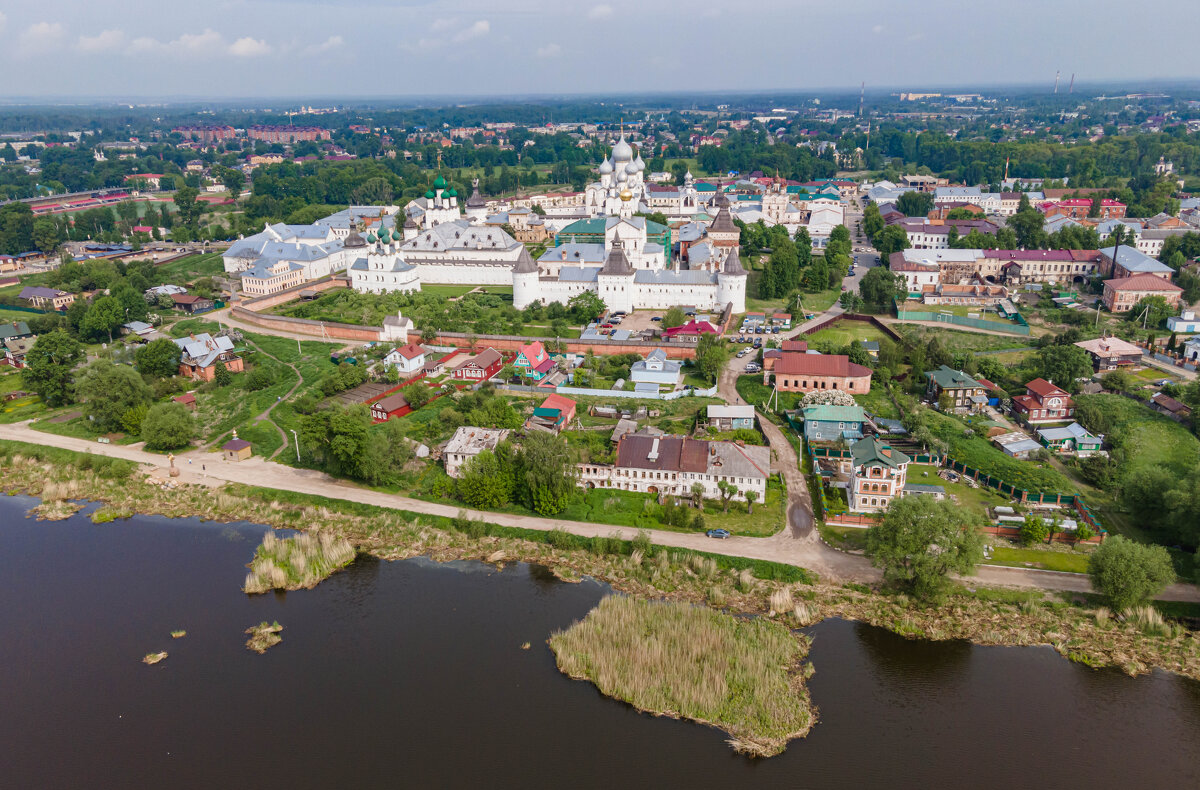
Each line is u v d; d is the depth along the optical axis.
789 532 142.50
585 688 109.50
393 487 162.75
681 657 112.38
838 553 136.88
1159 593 123.12
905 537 122.31
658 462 153.00
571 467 152.12
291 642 119.94
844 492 152.88
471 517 150.00
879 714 104.62
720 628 117.38
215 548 146.12
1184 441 172.12
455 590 131.88
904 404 190.38
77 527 154.50
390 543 145.62
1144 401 191.75
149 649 119.06
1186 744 100.38
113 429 193.12
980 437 176.50
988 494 153.12
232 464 174.88
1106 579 120.12
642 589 129.88
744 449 160.38
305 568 136.50
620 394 198.00
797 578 130.75
